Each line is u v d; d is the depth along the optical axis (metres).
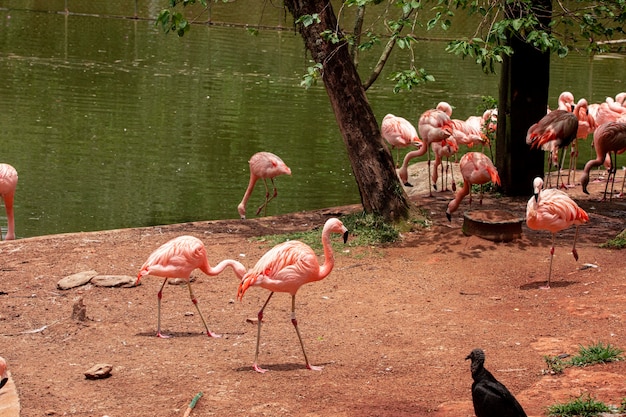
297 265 6.55
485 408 4.86
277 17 37.66
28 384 6.26
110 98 21.77
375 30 34.28
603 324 7.29
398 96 23.58
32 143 17.27
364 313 8.14
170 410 5.80
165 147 17.58
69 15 36.66
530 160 13.05
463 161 10.90
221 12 37.69
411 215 11.03
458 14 35.44
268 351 7.12
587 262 9.45
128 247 10.41
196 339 7.45
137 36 32.31
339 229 6.92
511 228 10.16
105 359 6.88
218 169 16.25
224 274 9.45
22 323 7.77
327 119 20.73
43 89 22.31
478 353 5.08
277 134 19.08
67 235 11.04
